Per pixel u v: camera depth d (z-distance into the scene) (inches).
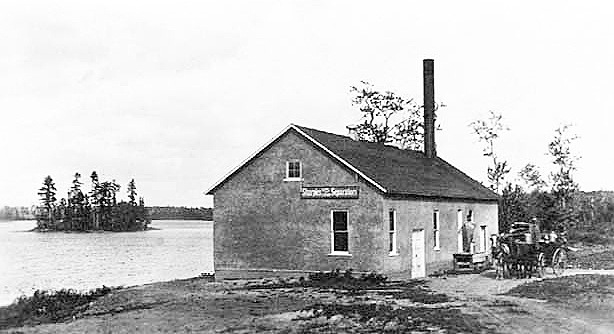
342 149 1476.4
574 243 2529.5
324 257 1402.6
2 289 1835.6
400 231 1427.2
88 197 6796.3
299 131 1430.9
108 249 4160.9
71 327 946.7
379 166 1502.2
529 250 1371.8
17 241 5275.6
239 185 1492.4
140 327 901.2
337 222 1401.3
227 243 1497.3
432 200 1587.1
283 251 1443.2
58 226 6624.0
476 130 3011.8
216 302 1077.1
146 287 1451.8
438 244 1619.1
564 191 2723.9
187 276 2204.7
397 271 1405.0
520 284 1249.4
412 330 797.2
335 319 874.1
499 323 842.2
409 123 2896.2
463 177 2006.6
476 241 1863.9
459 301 1021.2
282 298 1103.6
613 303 1010.1
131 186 7470.5
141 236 6530.5
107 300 1306.6
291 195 1440.7
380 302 1023.6
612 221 3159.5
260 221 1467.8
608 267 1620.3
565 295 1082.7
